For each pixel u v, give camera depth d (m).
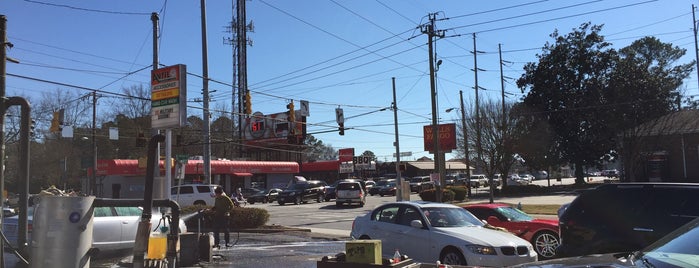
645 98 45.22
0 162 7.73
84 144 59.12
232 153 77.38
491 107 45.03
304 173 76.12
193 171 47.53
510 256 9.09
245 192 50.66
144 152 58.41
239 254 12.82
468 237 9.32
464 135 43.94
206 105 26.36
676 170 44.72
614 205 8.28
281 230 19.44
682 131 43.66
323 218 26.44
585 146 52.03
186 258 10.91
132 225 12.35
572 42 54.25
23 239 7.61
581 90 52.38
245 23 51.56
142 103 63.06
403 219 10.59
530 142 47.62
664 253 4.39
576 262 4.62
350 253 5.98
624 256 4.75
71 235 6.85
